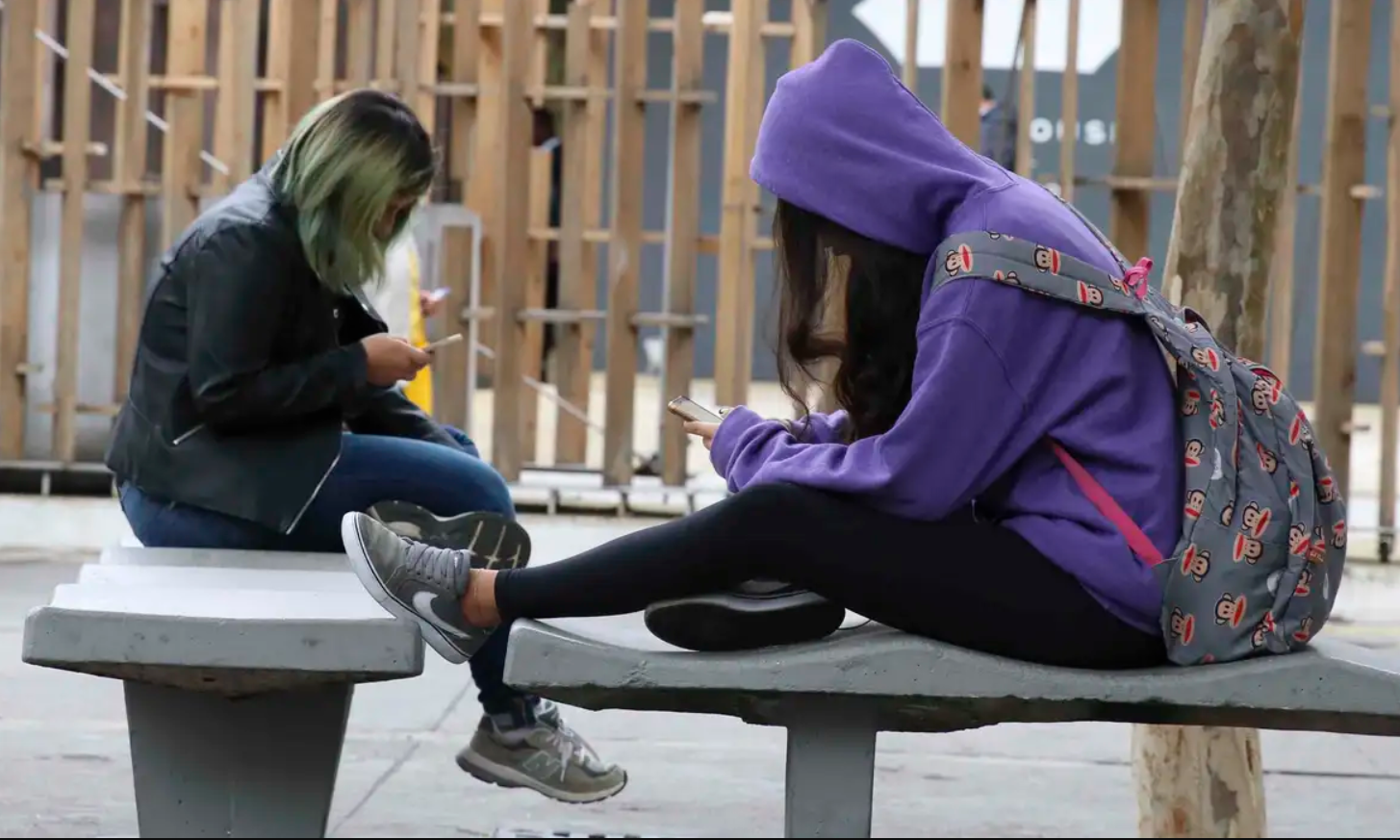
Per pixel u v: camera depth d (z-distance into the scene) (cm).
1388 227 3253
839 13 5941
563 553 2898
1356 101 3206
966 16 3164
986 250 913
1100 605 912
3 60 3556
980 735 1820
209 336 1253
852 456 917
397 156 1270
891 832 1422
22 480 3659
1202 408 935
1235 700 880
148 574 1110
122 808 1403
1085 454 927
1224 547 909
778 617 924
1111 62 5978
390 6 3444
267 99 3569
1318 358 3259
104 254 3619
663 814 1459
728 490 995
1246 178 1264
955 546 912
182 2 3491
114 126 4256
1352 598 2761
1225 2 1261
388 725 1755
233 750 1016
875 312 962
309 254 1274
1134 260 3188
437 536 1225
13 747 1597
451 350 3462
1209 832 1223
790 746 929
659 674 880
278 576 1126
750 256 3462
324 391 1278
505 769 1308
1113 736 1823
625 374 3456
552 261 4778
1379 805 1544
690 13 3412
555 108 3909
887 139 962
